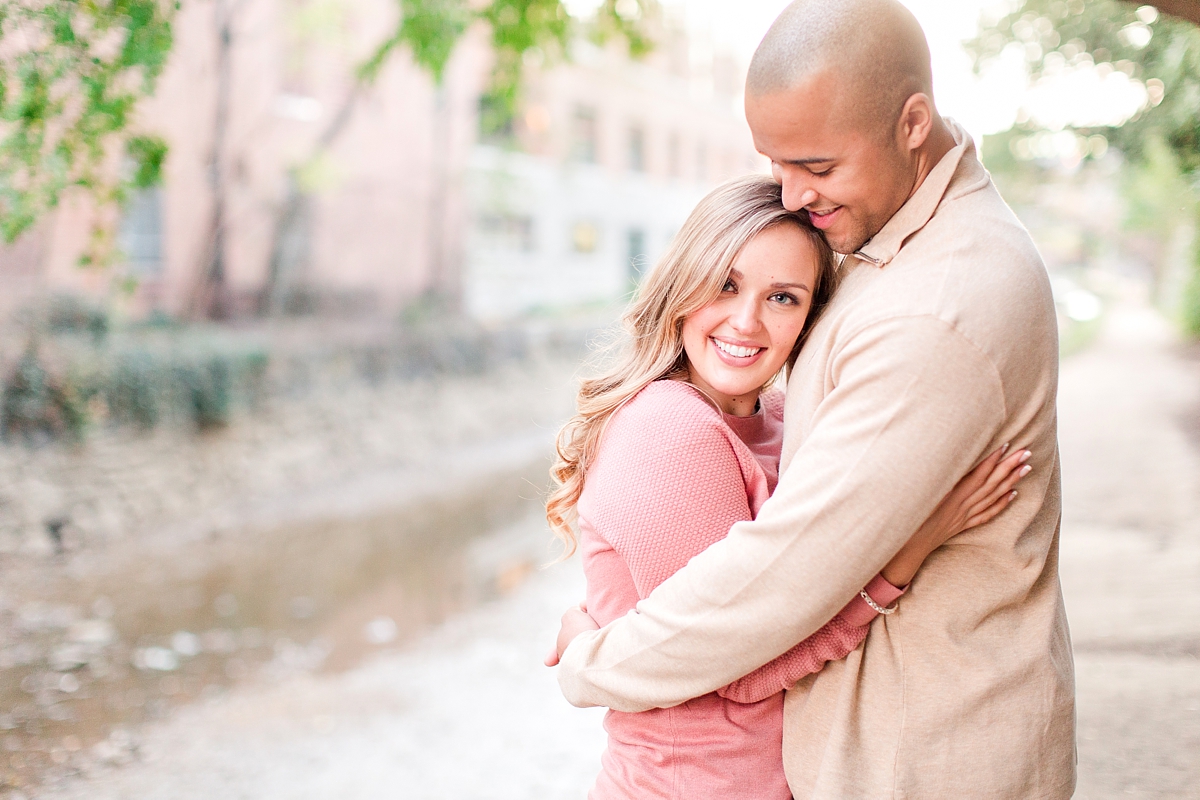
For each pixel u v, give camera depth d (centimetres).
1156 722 292
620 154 2239
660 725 138
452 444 1186
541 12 597
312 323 1220
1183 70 452
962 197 121
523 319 1697
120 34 357
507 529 838
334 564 720
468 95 1494
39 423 748
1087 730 292
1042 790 125
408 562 730
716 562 121
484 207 1612
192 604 618
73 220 841
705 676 123
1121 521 555
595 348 165
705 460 132
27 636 538
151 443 823
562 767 383
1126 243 2858
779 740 141
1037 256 120
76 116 355
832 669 131
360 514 876
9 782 363
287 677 498
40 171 356
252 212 1180
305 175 1145
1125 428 868
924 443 110
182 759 391
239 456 898
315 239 1294
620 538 134
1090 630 381
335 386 1082
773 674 129
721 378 143
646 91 2327
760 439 154
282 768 381
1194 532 514
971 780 122
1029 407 116
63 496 722
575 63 673
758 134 120
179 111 1062
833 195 120
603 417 150
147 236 1071
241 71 1129
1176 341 1614
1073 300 2217
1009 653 124
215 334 988
